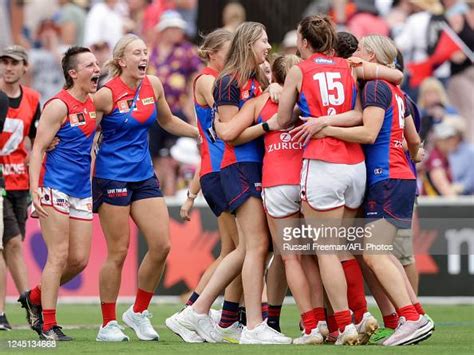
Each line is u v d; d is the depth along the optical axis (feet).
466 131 162.20
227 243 94.17
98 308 131.23
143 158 90.22
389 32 165.68
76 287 138.72
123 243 90.02
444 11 164.96
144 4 171.22
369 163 83.61
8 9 170.60
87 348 82.38
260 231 85.97
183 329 89.25
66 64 87.71
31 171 86.79
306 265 85.97
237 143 85.51
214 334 88.99
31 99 110.42
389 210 82.74
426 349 79.25
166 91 158.92
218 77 86.12
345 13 167.12
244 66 85.25
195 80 92.07
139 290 91.91
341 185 81.25
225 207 90.68
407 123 86.63
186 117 159.74
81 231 89.61
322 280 82.74
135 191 90.12
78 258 89.81
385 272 82.58
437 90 161.27
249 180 85.71
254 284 85.46
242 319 95.04
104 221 89.92
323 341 85.76
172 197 152.15
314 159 81.41
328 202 81.41
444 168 157.79
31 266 137.49
